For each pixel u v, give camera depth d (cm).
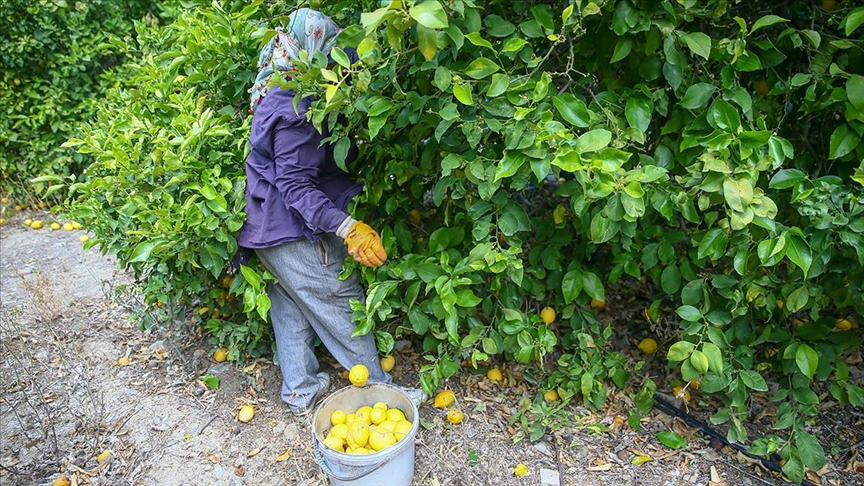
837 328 297
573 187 236
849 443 264
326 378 293
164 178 262
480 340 277
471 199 250
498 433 272
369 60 197
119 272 431
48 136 556
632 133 221
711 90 220
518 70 240
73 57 548
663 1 212
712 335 239
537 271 282
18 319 376
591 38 241
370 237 238
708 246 222
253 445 271
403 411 255
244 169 272
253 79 296
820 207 203
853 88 208
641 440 269
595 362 277
